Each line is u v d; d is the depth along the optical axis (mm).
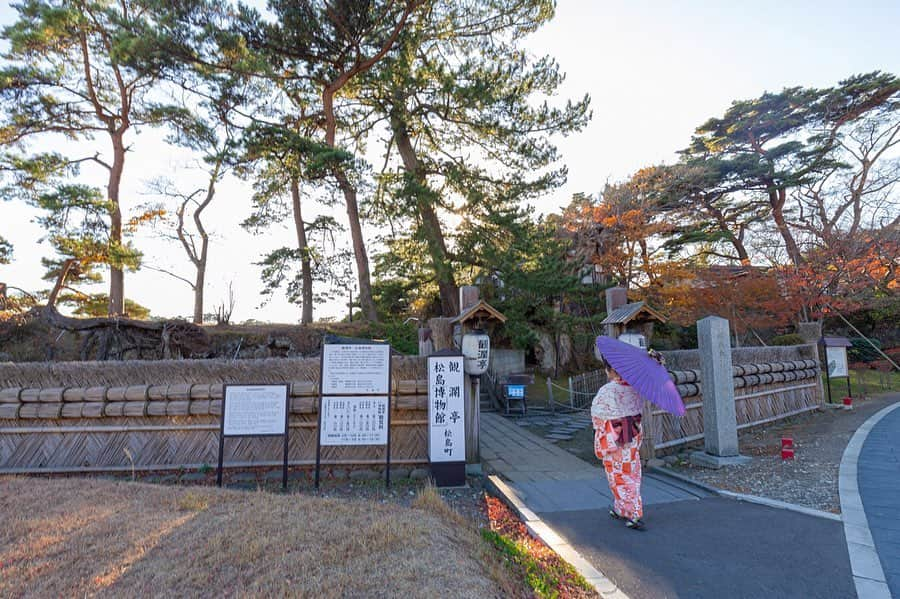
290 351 15406
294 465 6086
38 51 16141
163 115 16547
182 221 22688
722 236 24578
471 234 15125
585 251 19203
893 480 5527
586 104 14672
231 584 3102
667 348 21594
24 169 15617
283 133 14414
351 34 14914
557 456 7668
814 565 3537
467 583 3010
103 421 6098
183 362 6238
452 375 6109
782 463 6590
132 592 3016
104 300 23344
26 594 3010
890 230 18156
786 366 10445
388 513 4281
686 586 3279
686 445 7594
